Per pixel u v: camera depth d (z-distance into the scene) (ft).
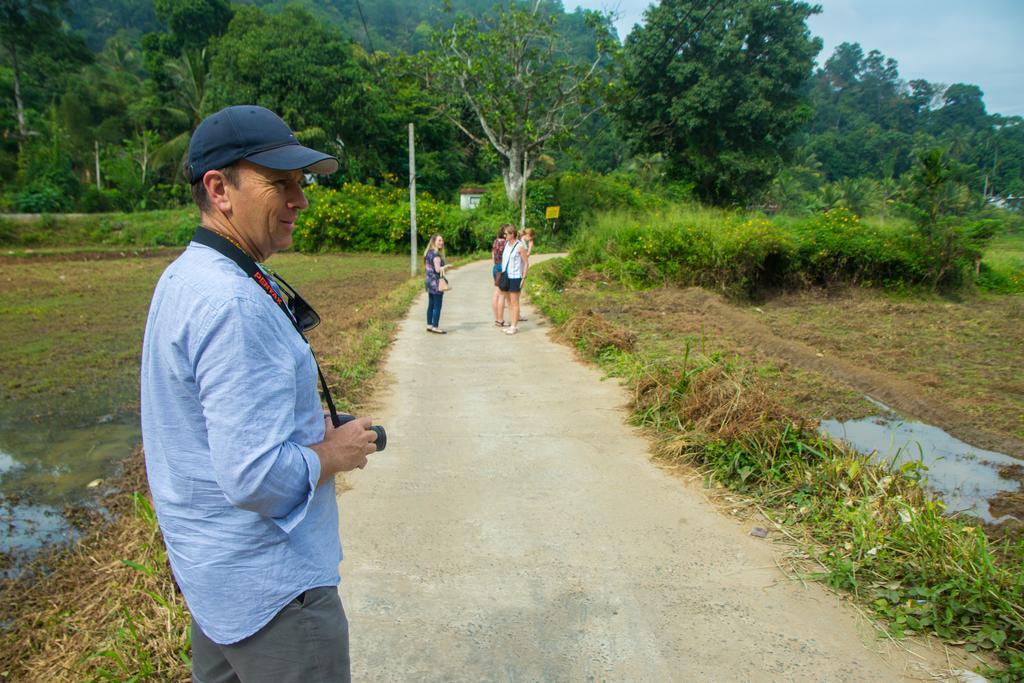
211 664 5.24
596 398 21.84
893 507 12.16
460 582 10.93
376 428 5.56
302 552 4.81
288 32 123.65
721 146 129.18
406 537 12.45
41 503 15.85
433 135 154.92
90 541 13.67
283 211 5.08
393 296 47.16
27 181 125.90
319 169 5.15
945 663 8.77
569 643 9.36
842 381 26.99
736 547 12.00
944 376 28.14
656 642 9.36
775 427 15.43
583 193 125.39
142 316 41.27
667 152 133.28
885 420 22.11
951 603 9.58
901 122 357.20
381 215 102.06
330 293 52.70
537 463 16.20
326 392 5.65
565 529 12.76
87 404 23.85
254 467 4.17
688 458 15.89
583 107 124.47
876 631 9.48
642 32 120.26
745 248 53.21
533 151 124.36
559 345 30.78
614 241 60.08
